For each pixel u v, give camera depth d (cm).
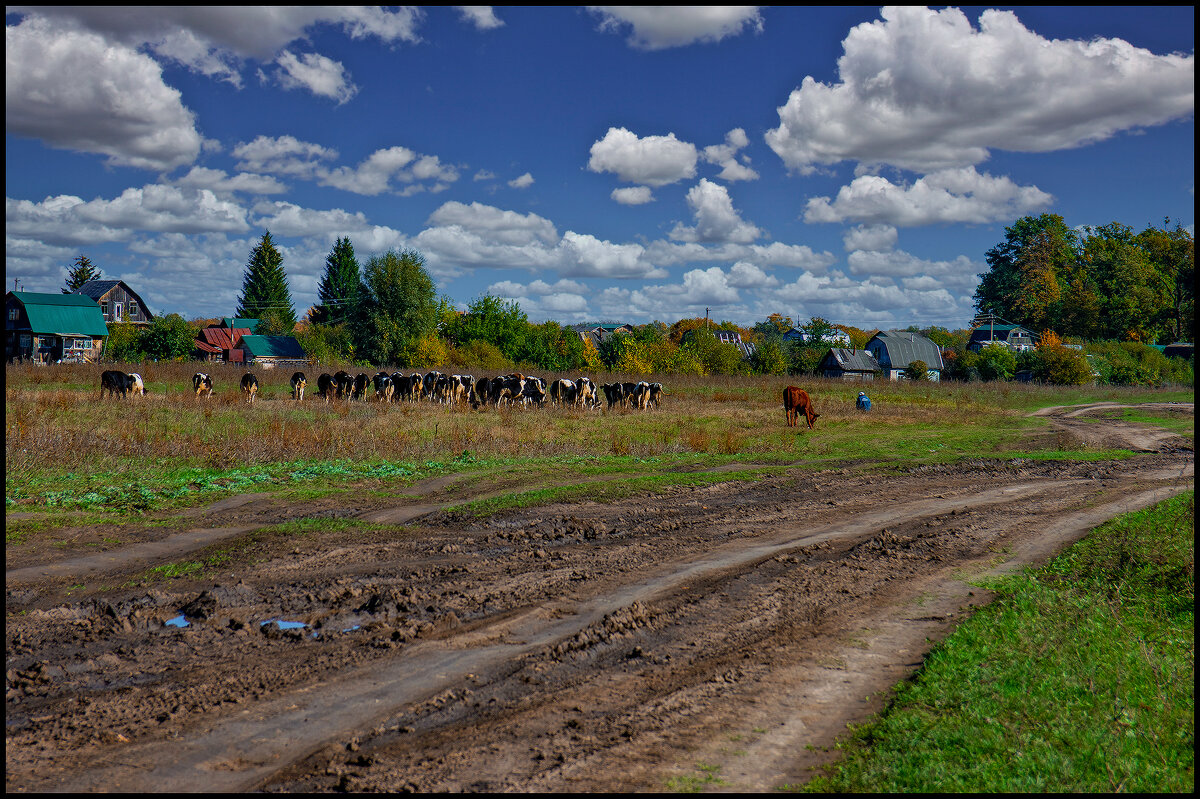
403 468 1571
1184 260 10238
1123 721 561
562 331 7319
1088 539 1128
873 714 580
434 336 6344
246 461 1590
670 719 565
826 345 8450
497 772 484
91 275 9981
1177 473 1778
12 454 1390
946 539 1151
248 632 718
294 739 525
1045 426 2988
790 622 787
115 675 616
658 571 958
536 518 1218
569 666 664
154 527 1045
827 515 1312
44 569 848
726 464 1827
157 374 3884
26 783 458
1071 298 10044
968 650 694
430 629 742
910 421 3042
